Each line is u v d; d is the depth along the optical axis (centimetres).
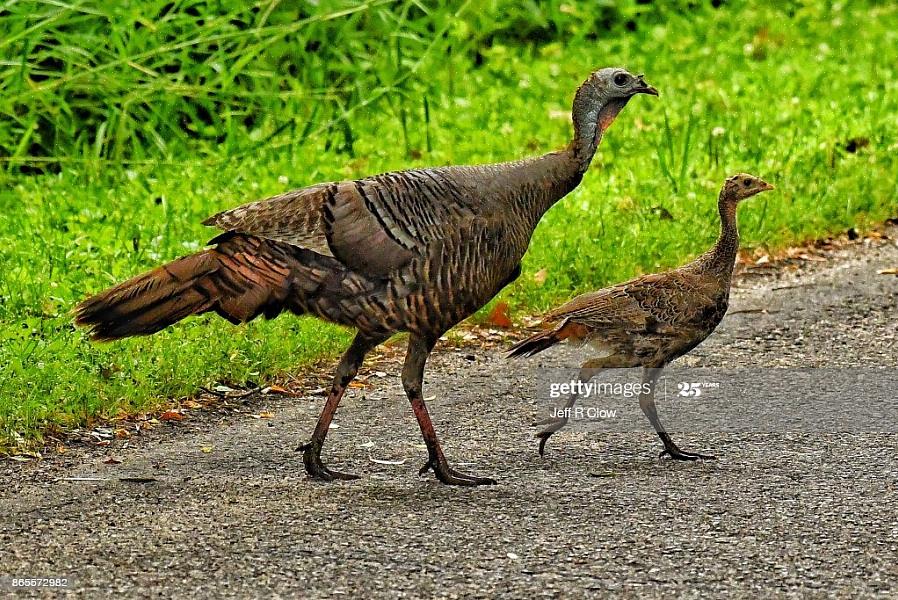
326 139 1878
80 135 1834
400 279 989
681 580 870
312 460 1035
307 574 873
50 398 1142
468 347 1343
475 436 1131
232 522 952
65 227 1567
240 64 1794
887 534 941
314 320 1343
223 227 985
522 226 1032
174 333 1285
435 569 881
